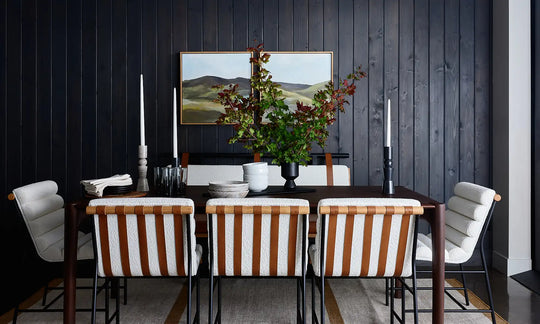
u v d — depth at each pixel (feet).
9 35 10.48
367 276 5.72
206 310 7.77
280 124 7.34
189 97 10.57
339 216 5.39
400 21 10.64
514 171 9.90
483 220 6.72
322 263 5.51
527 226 9.91
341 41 10.64
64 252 6.10
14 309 7.63
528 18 9.82
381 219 5.43
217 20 10.59
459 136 10.71
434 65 10.68
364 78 10.66
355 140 10.70
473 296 8.45
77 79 10.57
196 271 5.75
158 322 7.20
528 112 9.87
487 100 10.69
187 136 10.68
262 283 9.32
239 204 5.24
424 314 7.50
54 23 10.52
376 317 7.41
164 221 5.46
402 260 5.65
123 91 10.60
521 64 9.85
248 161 10.72
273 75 10.59
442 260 6.05
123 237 5.53
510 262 9.91
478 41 10.67
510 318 7.39
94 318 5.64
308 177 9.89
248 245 5.52
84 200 6.34
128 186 7.08
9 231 10.47
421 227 10.81
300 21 10.60
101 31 10.57
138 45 10.57
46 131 10.55
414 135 10.71
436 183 10.71
